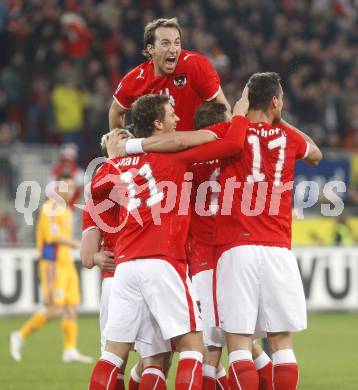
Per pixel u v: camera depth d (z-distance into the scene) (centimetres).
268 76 2700
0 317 6225
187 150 2569
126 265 2533
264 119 2698
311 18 8756
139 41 7706
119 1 7844
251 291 2606
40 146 6725
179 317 2494
